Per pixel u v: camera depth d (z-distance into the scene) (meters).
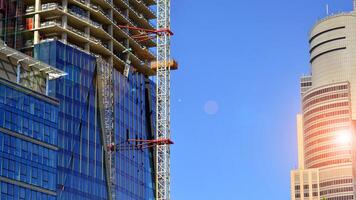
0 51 171.00
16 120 167.50
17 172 164.75
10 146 164.25
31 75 180.50
